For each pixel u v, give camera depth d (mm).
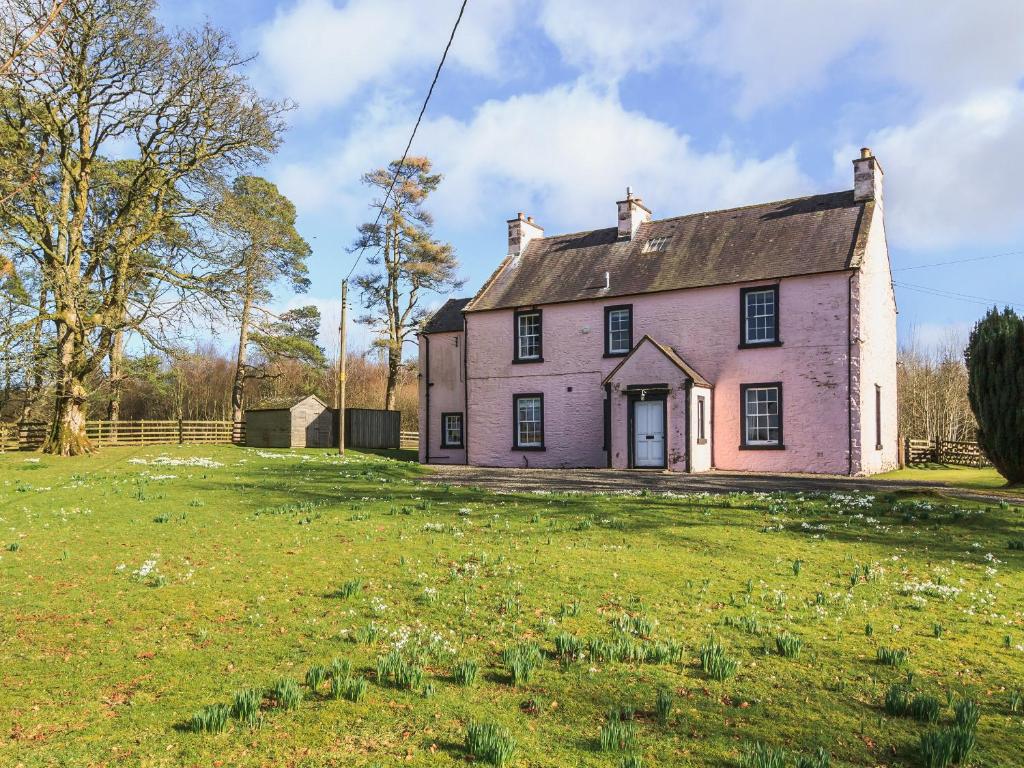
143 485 18234
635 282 27344
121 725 4895
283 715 4973
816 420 23453
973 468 28828
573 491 17297
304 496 16344
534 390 29234
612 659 6059
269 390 61344
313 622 7137
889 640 6621
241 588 8398
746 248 26047
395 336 48250
